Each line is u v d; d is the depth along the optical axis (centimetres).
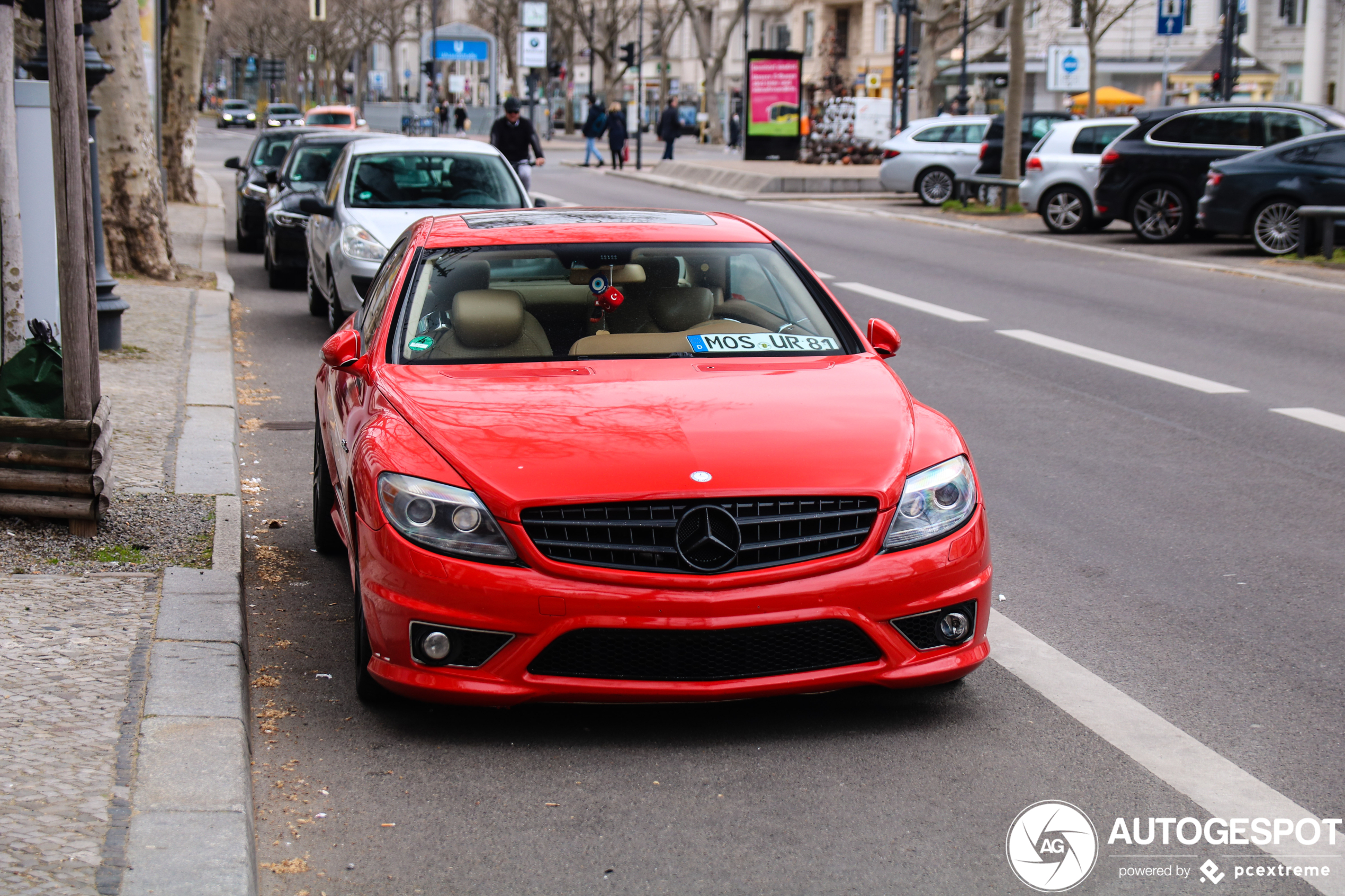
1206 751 439
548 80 7281
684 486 428
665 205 3031
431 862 368
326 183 1745
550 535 426
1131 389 1075
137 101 1552
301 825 388
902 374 1143
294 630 550
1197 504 750
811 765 428
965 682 497
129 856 342
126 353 1096
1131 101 5631
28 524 622
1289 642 541
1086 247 2131
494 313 538
